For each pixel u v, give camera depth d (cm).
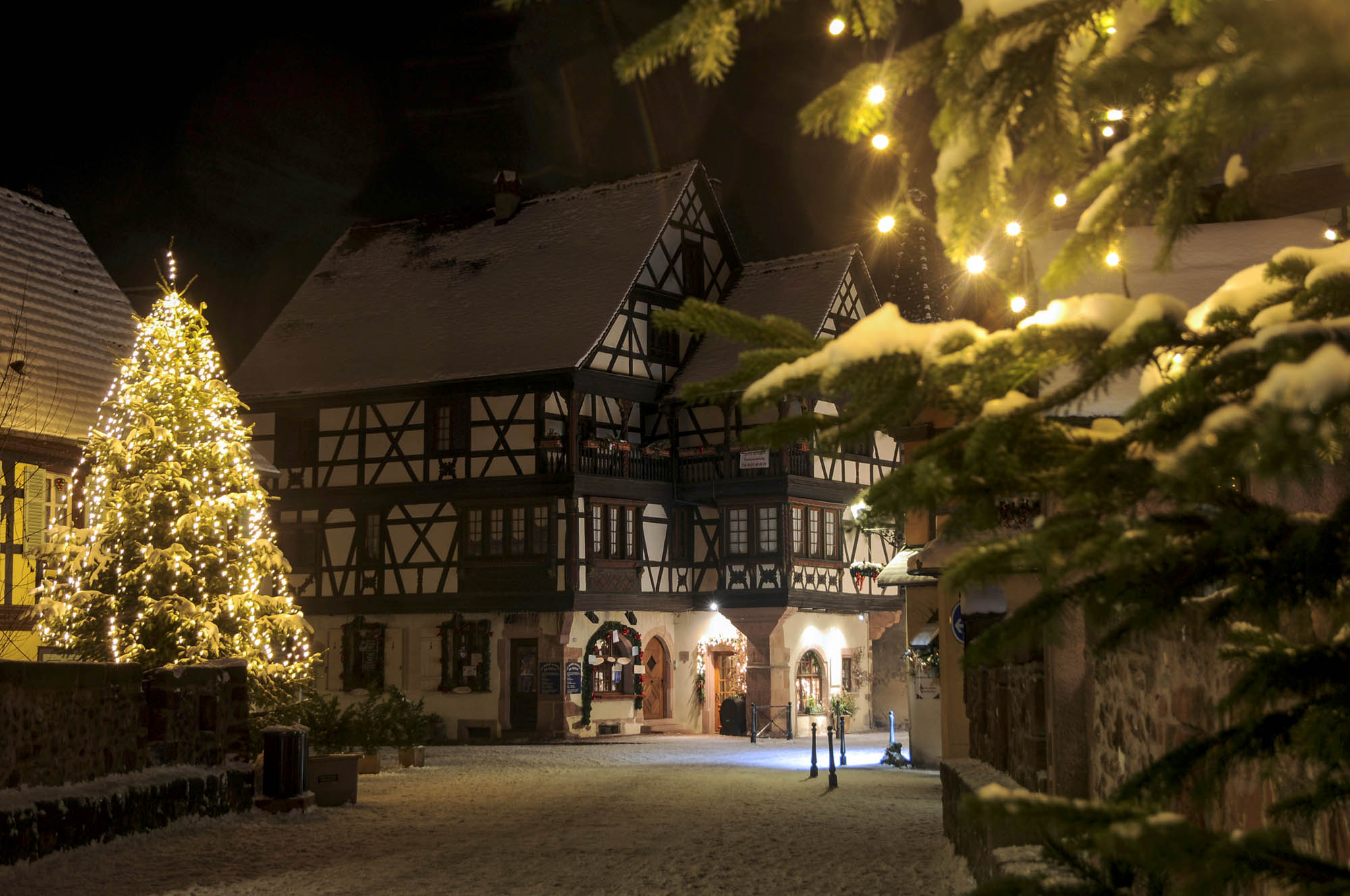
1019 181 189
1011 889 187
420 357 3381
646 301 3362
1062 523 185
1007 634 183
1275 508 174
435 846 1244
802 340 205
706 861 1113
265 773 1527
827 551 3456
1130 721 587
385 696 3297
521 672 3209
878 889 941
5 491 2286
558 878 1032
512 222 3716
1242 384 167
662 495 3362
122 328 2733
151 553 1959
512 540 3203
